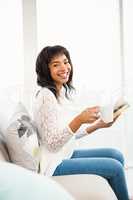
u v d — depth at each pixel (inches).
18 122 56.6
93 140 115.0
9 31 112.6
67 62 69.2
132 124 118.2
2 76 112.0
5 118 58.5
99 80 117.6
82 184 51.5
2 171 28.2
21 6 112.8
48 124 57.9
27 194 25.2
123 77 118.0
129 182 105.0
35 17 113.7
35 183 27.0
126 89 118.1
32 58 113.0
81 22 117.0
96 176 56.0
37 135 59.3
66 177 55.4
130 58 119.3
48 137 57.2
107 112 58.7
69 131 56.3
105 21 118.0
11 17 112.7
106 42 118.1
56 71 66.1
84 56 117.0
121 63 118.2
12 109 61.5
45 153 59.2
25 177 27.7
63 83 69.2
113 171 57.7
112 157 70.3
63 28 116.1
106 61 118.0
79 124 56.5
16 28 113.0
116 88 117.9
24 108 62.7
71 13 116.6
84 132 70.5
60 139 56.5
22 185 26.2
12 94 106.5
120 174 57.9
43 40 114.9
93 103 69.4
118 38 118.3
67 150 66.5
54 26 115.6
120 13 117.6
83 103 82.5
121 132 118.0
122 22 117.8
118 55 118.5
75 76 116.1
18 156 56.6
